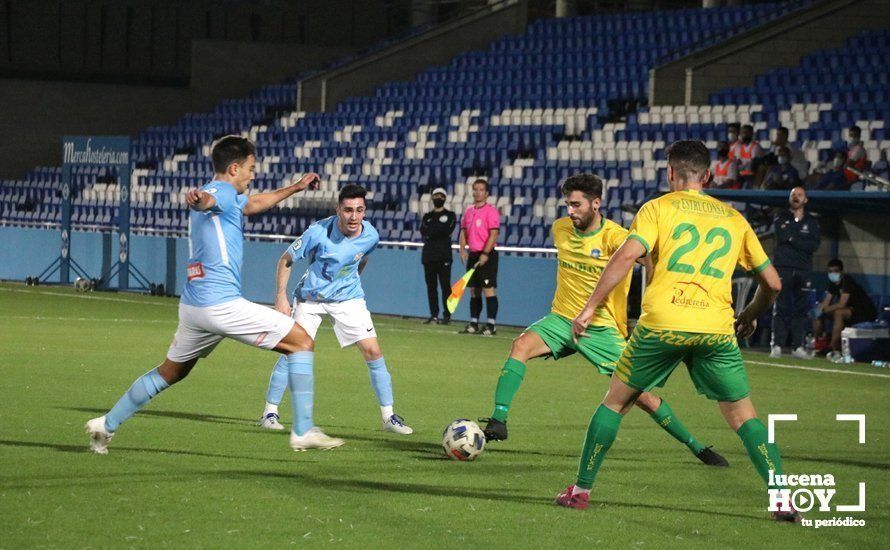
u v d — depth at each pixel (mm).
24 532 8078
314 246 13055
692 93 37812
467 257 26969
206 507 9000
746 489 10430
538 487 10211
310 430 10883
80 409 13844
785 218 23844
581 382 18438
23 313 27781
